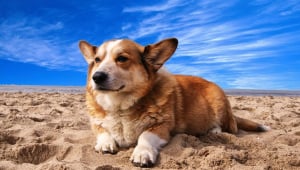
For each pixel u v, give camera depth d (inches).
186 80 49.6
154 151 36.0
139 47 42.3
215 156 34.4
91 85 40.9
